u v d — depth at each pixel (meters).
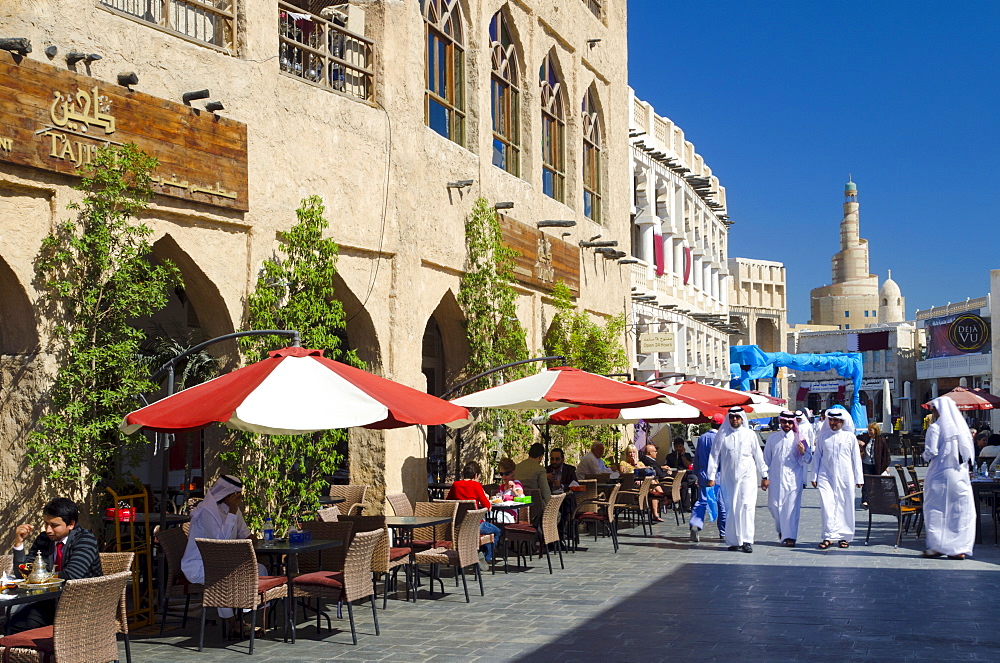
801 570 13.32
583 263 22.83
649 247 32.34
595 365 20.98
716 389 18.95
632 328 26.23
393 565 11.05
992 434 24.42
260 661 8.55
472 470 14.66
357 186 14.27
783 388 69.81
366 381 9.22
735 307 75.25
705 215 43.03
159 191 11.09
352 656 8.70
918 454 44.81
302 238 12.87
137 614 10.11
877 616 10.09
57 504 7.90
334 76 14.91
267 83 12.77
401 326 15.00
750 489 15.50
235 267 12.27
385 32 14.97
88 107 10.34
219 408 8.37
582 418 16.78
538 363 19.89
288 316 12.50
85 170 10.25
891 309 130.00
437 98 16.95
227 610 9.35
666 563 14.13
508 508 14.21
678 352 35.28
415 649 8.91
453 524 11.27
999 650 8.60
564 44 22.08
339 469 18.20
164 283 10.70
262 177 12.63
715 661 8.30
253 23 12.65
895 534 17.86
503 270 17.77
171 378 10.61
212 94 12.01
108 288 10.35
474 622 10.06
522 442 18.77
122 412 10.27
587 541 17.05
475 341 17.25
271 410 8.37
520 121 20.05
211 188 11.75
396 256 14.99
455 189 16.92
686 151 38.81
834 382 80.62
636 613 10.38
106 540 10.55
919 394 78.31
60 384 9.87
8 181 9.65
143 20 11.25
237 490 9.80
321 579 9.34
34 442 9.68
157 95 11.31
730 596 11.31
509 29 19.75
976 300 62.44
